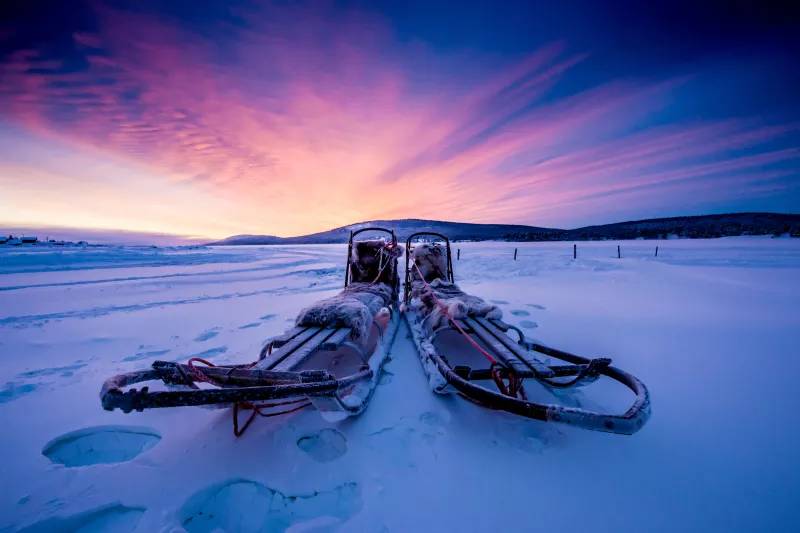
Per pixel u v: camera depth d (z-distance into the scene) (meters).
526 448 2.18
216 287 9.11
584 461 2.05
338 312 3.12
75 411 2.63
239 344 4.24
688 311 5.50
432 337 3.56
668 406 2.63
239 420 2.49
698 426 2.37
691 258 14.83
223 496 1.88
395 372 3.39
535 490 1.83
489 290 7.69
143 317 5.66
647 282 8.46
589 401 2.71
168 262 17.33
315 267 15.15
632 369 3.29
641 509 1.70
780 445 2.17
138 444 2.42
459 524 1.63
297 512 1.77
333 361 3.67
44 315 5.79
